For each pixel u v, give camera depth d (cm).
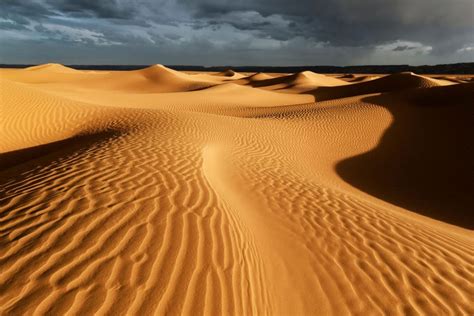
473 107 1518
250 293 304
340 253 425
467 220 783
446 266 410
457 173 1062
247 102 3170
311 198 632
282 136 1341
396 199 890
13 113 1312
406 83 4109
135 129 1070
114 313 243
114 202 411
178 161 645
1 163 926
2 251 300
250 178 726
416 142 1346
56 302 246
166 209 412
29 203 399
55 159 631
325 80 7150
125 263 297
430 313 325
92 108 1535
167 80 6172
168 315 251
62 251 304
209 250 343
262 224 491
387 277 379
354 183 980
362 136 1443
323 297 339
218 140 1056
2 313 232
